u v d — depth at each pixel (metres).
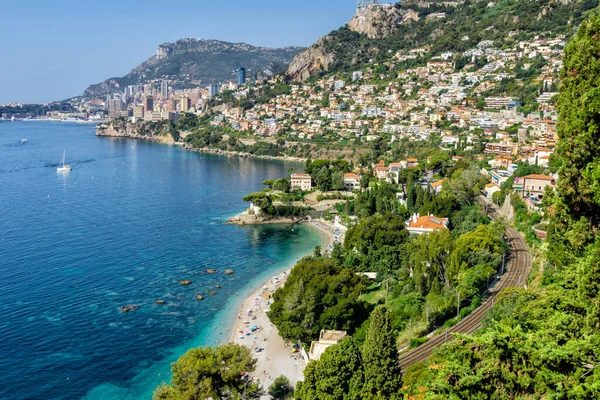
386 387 95.25
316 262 173.25
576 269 74.12
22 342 150.62
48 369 137.88
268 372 135.62
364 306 152.75
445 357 71.44
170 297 185.62
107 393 128.88
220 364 111.69
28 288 189.00
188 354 112.25
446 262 165.25
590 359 60.66
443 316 144.38
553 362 59.12
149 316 169.88
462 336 64.69
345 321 145.00
